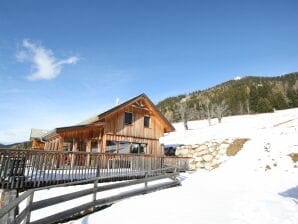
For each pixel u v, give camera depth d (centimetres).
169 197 1288
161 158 2331
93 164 1691
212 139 3178
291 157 2300
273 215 942
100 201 1083
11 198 1223
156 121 2947
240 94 12094
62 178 1468
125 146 2866
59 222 926
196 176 2252
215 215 949
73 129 2303
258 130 3491
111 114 2459
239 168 2394
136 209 1038
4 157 1248
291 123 4050
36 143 3731
